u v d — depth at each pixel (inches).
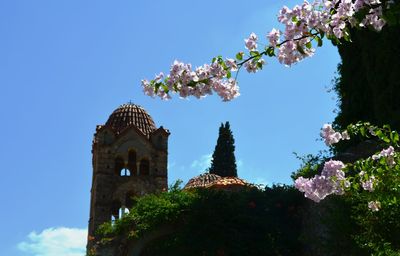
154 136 2228.1
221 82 310.3
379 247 539.5
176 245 962.7
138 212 1016.2
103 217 2034.9
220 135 2486.5
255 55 299.4
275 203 991.0
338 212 670.5
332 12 275.9
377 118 1033.5
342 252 673.6
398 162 383.9
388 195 427.5
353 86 1162.0
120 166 2174.0
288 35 280.4
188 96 312.2
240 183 1311.5
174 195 1017.5
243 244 921.5
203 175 1662.2
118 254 1009.5
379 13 273.4
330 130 377.7
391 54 1022.4
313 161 1005.8
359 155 870.4
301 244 935.0
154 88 313.7
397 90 1000.9
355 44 1167.0
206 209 944.9
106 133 2187.5
